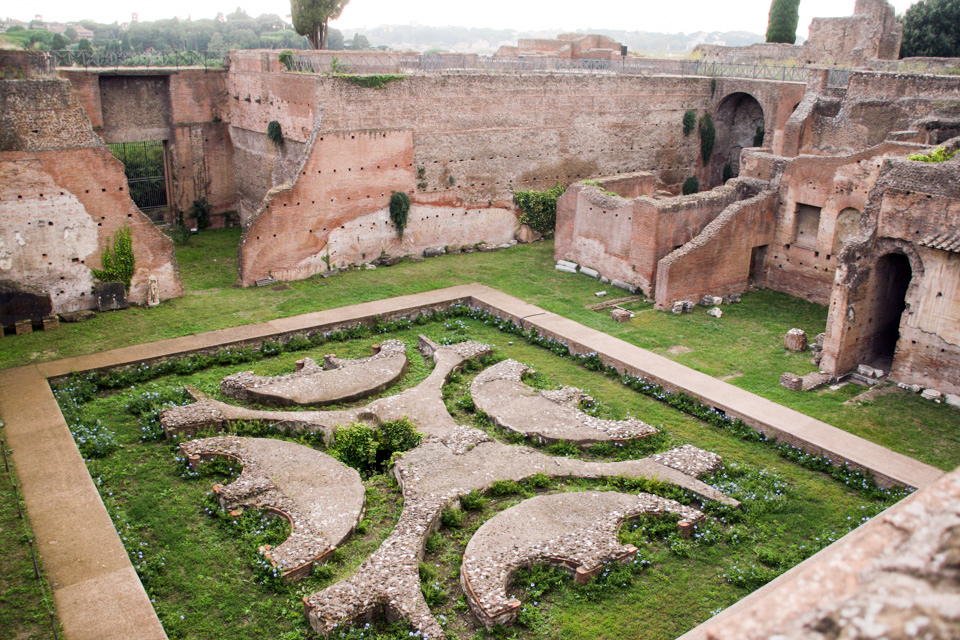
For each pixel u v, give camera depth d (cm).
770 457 1973
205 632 1337
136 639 1262
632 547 1531
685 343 2656
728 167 4694
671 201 3083
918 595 410
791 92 3866
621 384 2406
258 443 1941
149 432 1992
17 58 2744
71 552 1484
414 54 3859
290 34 11581
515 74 3759
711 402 2194
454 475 1792
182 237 3912
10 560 1453
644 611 1406
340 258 3462
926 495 466
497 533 1574
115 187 2780
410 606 1351
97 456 1892
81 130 2678
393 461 1859
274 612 1386
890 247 2292
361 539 1605
